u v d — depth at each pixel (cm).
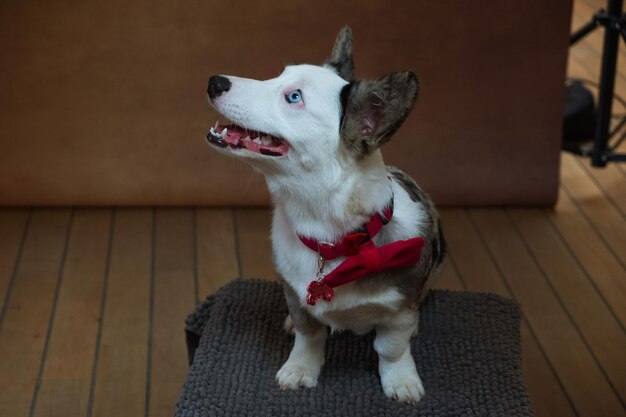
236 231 214
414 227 138
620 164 241
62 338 183
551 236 214
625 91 273
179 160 217
